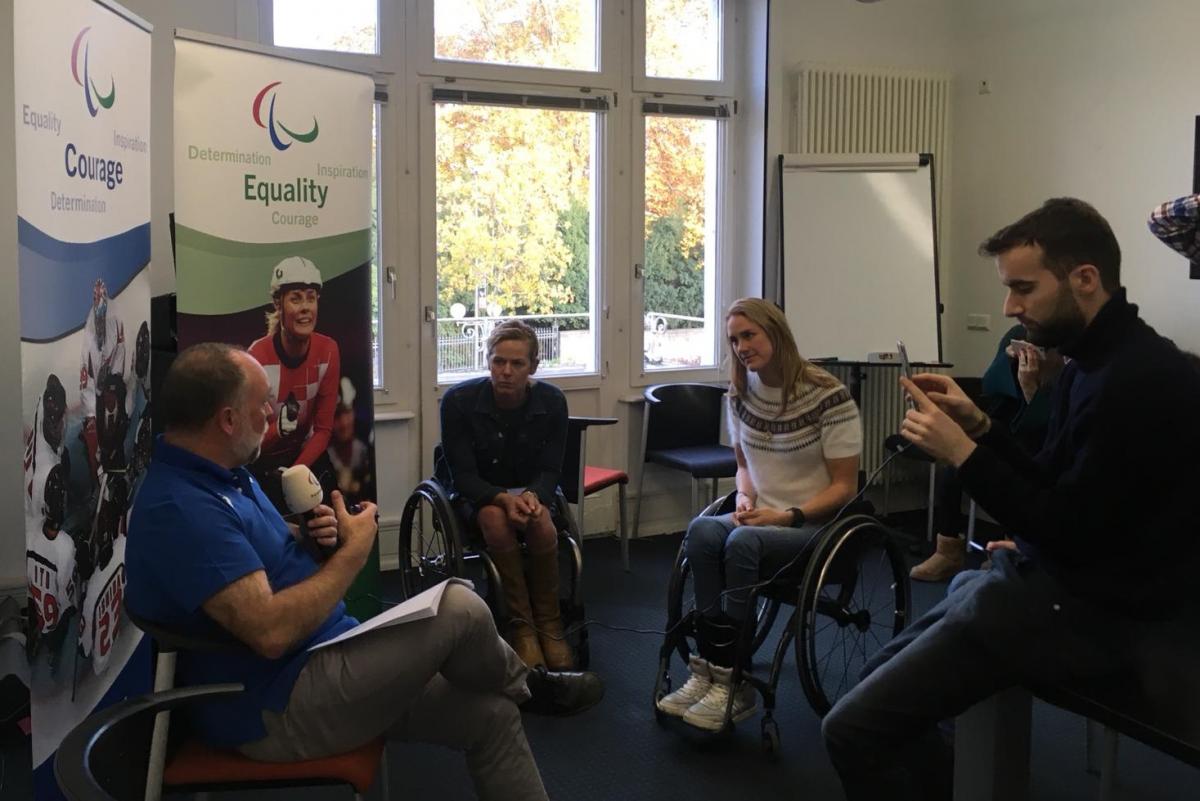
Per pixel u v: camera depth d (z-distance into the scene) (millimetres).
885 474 4922
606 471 4215
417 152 4164
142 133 2221
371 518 1917
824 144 4867
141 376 2242
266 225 2658
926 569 4086
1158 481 1670
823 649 3391
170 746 1835
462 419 3096
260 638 1656
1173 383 1672
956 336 5230
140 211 2217
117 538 2121
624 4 4539
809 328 4777
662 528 4852
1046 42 4719
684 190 4820
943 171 5160
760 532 2613
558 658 2998
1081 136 4598
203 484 1732
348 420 2902
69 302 1863
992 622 1792
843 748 1911
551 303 4555
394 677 1770
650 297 4793
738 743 2721
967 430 1996
